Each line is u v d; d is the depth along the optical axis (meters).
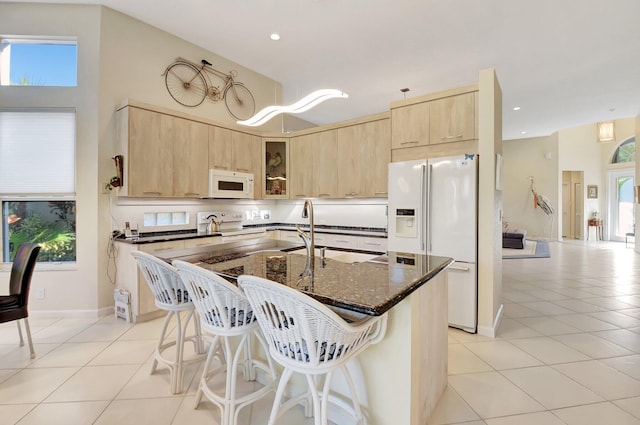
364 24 3.45
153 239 3.28
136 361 2.38
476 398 1.93
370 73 4.71
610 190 9.53
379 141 4.09
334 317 1.12
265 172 4.82
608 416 1.77
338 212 4.92
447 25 3.45
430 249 3.04
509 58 4.18
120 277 3.35
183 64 3.99
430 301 1.73
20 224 3.34
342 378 1.66
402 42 3.81
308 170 4.75
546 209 9.39
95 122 3.28
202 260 2.09
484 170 2.84
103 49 3.30
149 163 3.39
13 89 3.23
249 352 2.11
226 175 4.15
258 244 2.94
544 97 5.61
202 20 3.48
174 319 3.25
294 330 1.22
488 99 2.84
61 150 3.30
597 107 6.20
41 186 3.29
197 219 4.19
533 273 5.32
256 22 3.47
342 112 6.57
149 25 3.65
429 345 1.72
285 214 5.43
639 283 4.69
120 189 3.30
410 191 3.14
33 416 1.76
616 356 2.47
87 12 3.27
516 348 2.60
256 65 4.54
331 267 1.80
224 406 1.59
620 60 4.22
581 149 9.54
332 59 4.30
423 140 3.26
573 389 2.03
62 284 3.28
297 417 1.78
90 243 3.28
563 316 3.34
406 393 1.44
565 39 3.70
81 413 1.79
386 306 1.15
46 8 3.24
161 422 1.72
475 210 2.83
